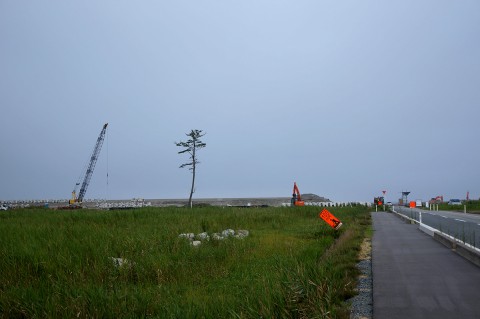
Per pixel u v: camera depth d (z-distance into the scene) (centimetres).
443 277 979
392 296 816
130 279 1059
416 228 2498
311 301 682
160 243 1392
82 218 2505
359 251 1505
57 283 911
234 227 2298
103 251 1211
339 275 978
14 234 1586
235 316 643
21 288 906
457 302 762
